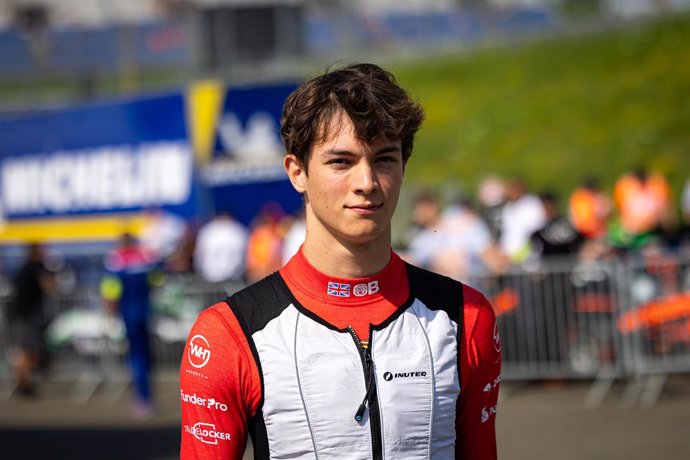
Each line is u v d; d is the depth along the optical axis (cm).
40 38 2278
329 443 218
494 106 2259
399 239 1191
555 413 824
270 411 220
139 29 2220
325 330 222
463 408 233
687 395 862
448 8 2414
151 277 933
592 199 1312
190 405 226
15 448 810
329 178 218
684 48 2222
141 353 930
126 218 1310
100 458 758
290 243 1022
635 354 866
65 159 1369
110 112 1317
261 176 1273
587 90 2206
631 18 2352
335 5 2266
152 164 1287
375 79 220
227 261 1209
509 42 2414
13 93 2294
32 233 1406
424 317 228
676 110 2070
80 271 1332
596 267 880
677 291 856
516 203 1214
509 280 914
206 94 1244
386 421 219
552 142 2097
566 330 892
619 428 757
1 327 1109
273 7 2170
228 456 224
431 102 2317
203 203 1238
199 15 2169
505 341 912
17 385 1125
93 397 1055
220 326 224
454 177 2095
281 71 2153
